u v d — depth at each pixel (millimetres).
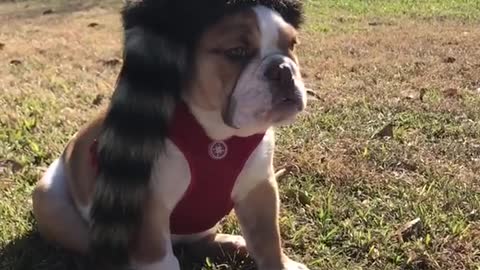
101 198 972
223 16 909
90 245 1059
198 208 1019
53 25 3879
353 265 1122
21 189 1422
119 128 935
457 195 1337
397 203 1316
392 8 4164
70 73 2479
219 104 927
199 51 919
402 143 1642
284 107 905
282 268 1083
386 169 1499
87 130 1102
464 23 3525
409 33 3227
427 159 1533
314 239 1205
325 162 1501
